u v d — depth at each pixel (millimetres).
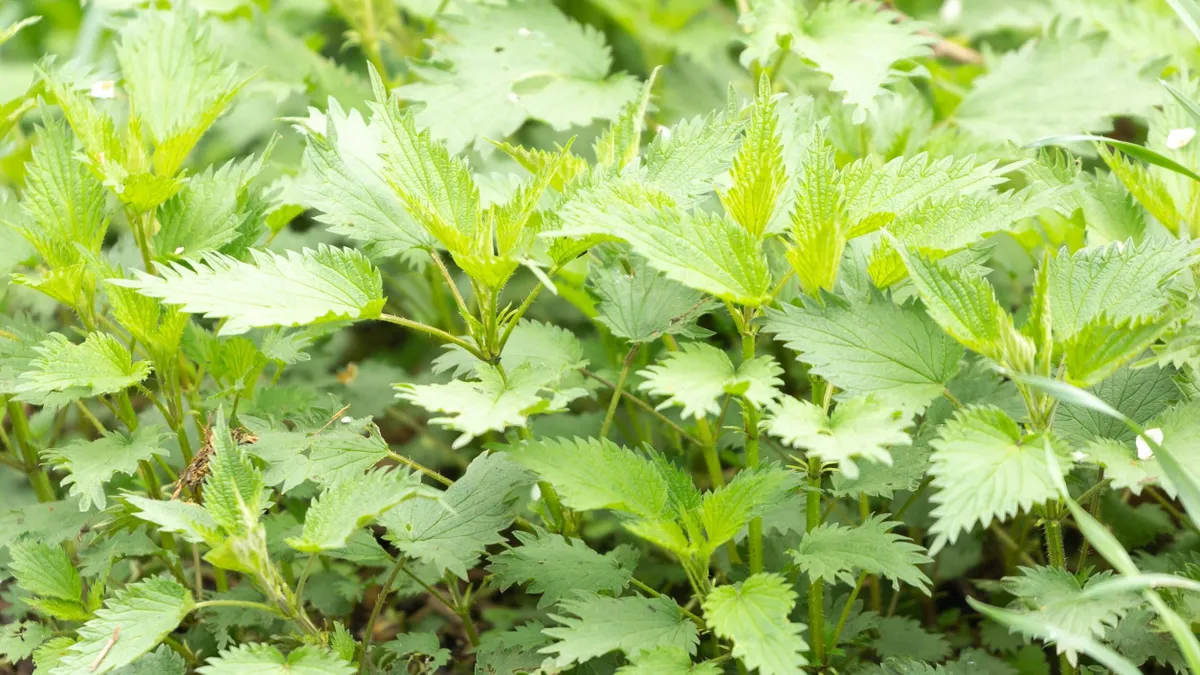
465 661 1209
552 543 1119
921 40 1238
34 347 1107
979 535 1232
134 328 1120
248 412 1166
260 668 1055
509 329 1092
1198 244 1078
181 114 1176
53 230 1128
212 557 1048
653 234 1063
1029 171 1155
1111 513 1196
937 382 1070
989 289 1063
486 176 1187
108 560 1132
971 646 1199
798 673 1029
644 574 1206
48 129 1131
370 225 1105
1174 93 1126
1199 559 1137
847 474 1027
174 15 1186
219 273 1070
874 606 1199
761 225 1085
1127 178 1143
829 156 1082
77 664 1042
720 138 1110
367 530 1133
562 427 1256
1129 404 1104
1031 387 1070
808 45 1243
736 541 1172
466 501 1113
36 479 1199
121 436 1128
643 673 1051
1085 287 1082
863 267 1120
